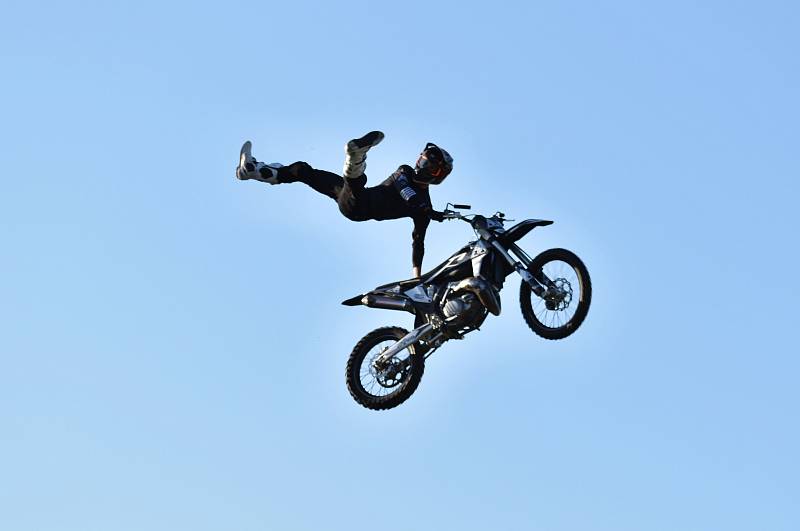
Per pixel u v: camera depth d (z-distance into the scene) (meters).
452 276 33.72
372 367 35.16
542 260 33.28
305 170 34.25
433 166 33.03
